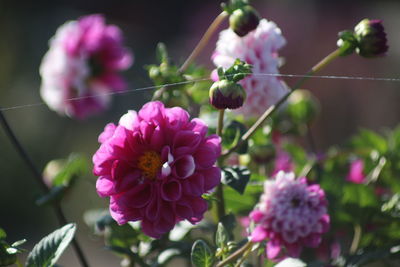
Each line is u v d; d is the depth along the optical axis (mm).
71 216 3135
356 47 1138
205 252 1066
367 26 1135
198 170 1045
